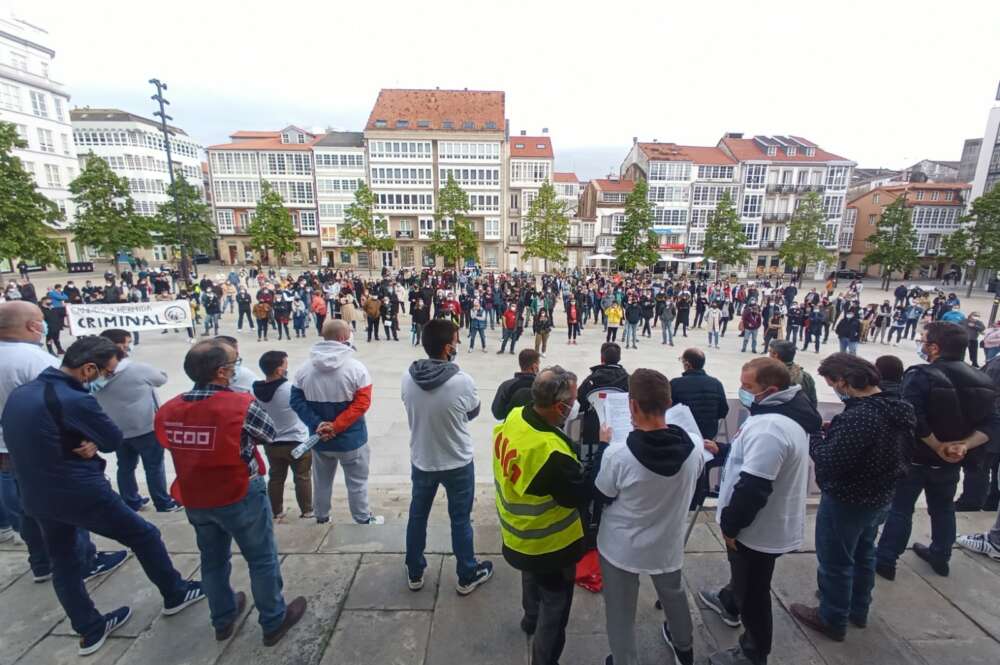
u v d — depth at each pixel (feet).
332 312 65.46
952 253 127.34
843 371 8.93
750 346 52.54
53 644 9.02
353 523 13.56
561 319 70.69
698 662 8.83
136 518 9.08
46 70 135.64
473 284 83.46
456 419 9.86
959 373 10.50
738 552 8.41
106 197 117.91
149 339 48.88
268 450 14.64
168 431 8.04
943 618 9.91
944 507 10.94
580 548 7.72
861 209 186.39
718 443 13.83
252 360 41.81
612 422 9.71
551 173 176.76
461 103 175.73
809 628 9.58
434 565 11.39
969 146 183.83
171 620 9.59
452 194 148.25
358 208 149.38
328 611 9.83
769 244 176.04
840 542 8.89
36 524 10.27
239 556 11.70
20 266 83.46
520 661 8.64
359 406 12.82
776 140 177.88
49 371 8.71
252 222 157.48
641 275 123.85
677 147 180.75
